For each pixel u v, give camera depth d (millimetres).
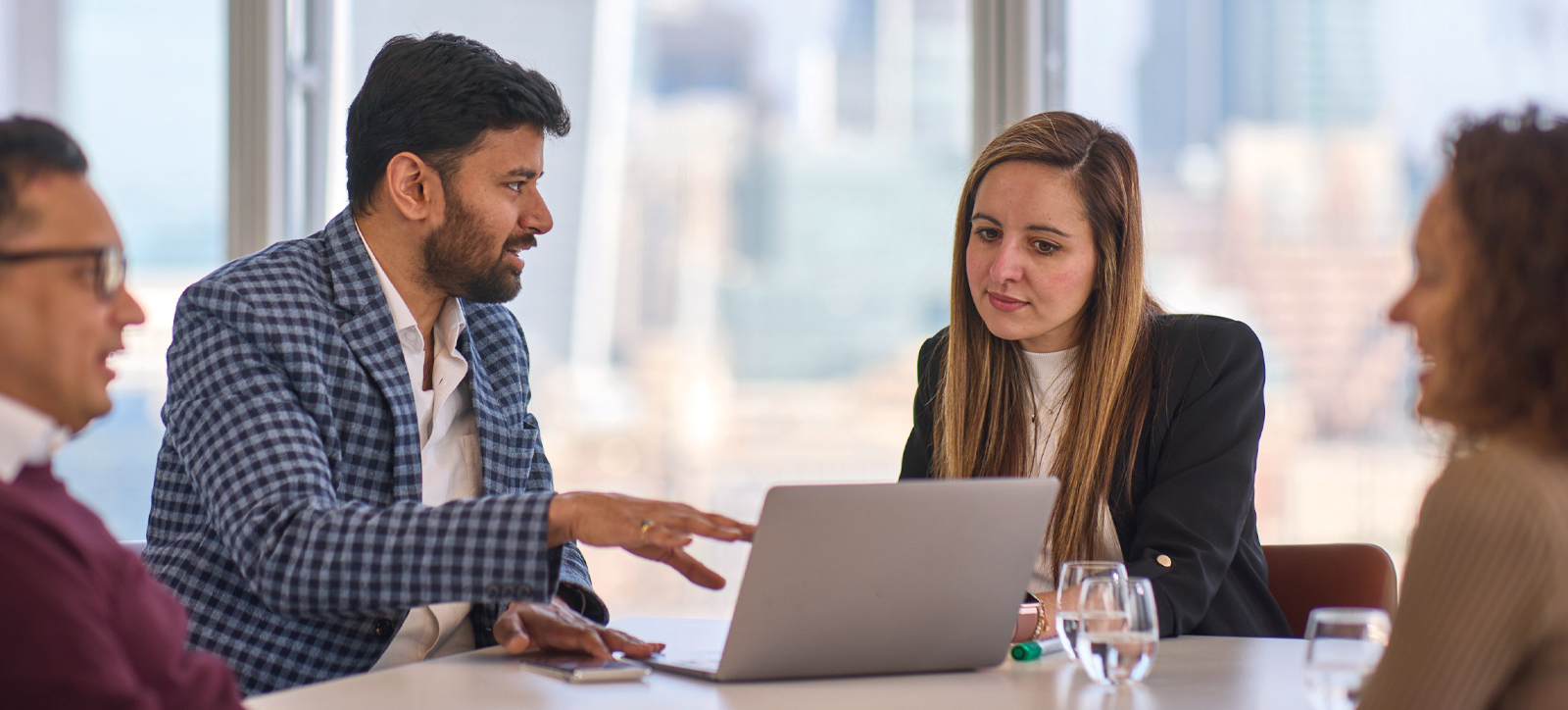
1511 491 875
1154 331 1948
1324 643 1045
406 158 1737
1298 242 3018
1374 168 3002
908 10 3121
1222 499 1766
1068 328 1981
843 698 1187
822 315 3326
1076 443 1902
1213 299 3021
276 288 1664
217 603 1588
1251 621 1816
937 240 3268
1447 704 878
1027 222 1862
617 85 3215
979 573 1295
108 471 3186
